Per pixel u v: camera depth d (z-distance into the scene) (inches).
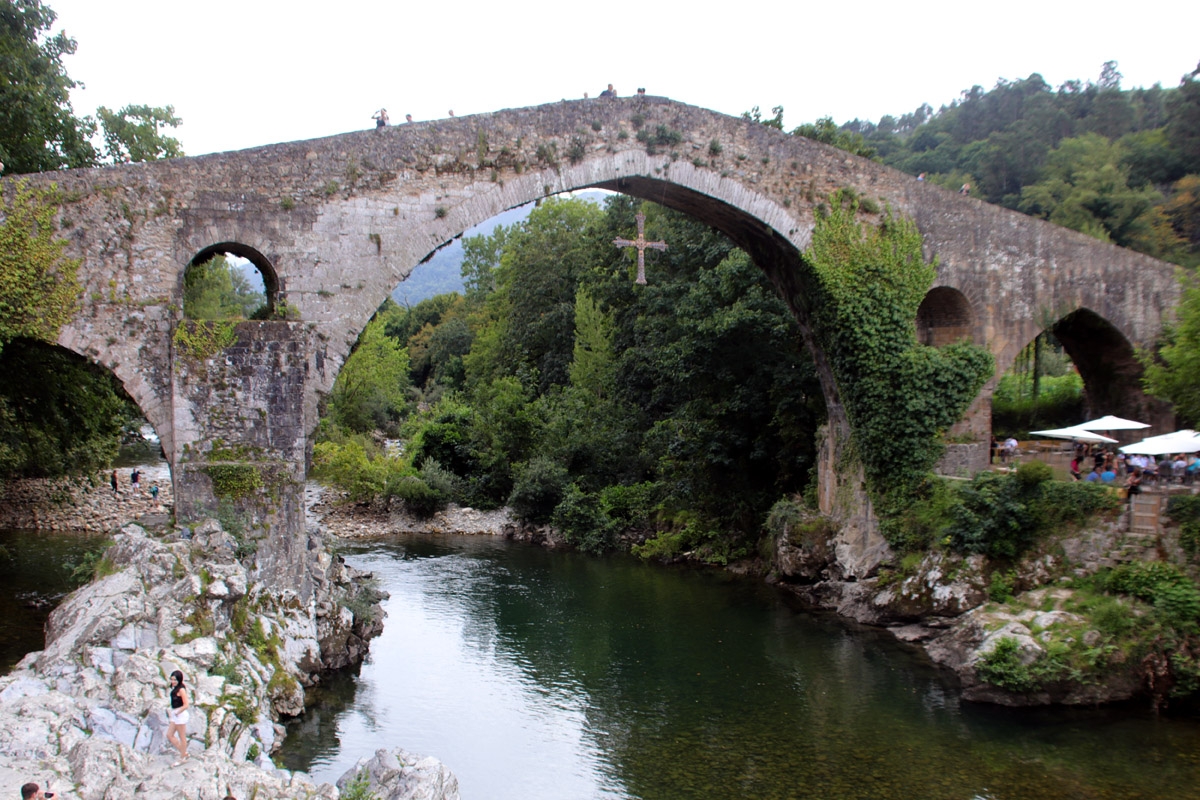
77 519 1365.7
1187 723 716.0
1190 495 802.8
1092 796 599.2
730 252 1333.7
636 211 1851.6
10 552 1156.5
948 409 991.0
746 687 804.0
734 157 978.7
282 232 810.8
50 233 747.4
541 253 2187.5
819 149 1009.5
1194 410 842.8
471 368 2460.6
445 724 706.8
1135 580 779.4
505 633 960.3
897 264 1007.0
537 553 1439.5
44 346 794.8
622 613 1050.1
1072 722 717.9
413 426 2223.2
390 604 1070.4
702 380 1310.3
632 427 1636.3
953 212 1050.1
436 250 866.8
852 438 1056.2
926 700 770.2
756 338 1206.9
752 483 1352.1
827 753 665.6
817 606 1082.1
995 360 1058.1
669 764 647.1
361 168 837.2
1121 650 740.0
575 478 1605.6
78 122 1080.8
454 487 1765.5
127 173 769.6
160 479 1606.8
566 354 2073.1
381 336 2536.9
